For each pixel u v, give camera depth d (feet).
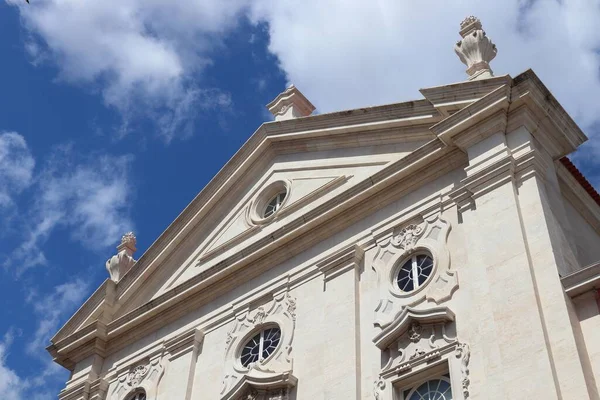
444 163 56.54
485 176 51.88
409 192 57.82
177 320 67.05
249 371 57.06
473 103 54.29
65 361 72.43
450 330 48.55
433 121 59.47
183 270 70.74
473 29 60.80
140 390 65.00
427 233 54.54
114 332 70.38
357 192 59.72
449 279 50.83
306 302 58.34
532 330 43.65
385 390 48.83
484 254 48.91
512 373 43.04
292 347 56.49
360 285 55.98
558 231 48.80
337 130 65.67
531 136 52.60
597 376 41.42
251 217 68.33
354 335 52.95
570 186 55.88
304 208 64.39
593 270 44.09
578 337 42.86
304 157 68.08
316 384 53.11
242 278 64.44
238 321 62.03
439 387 47.37
